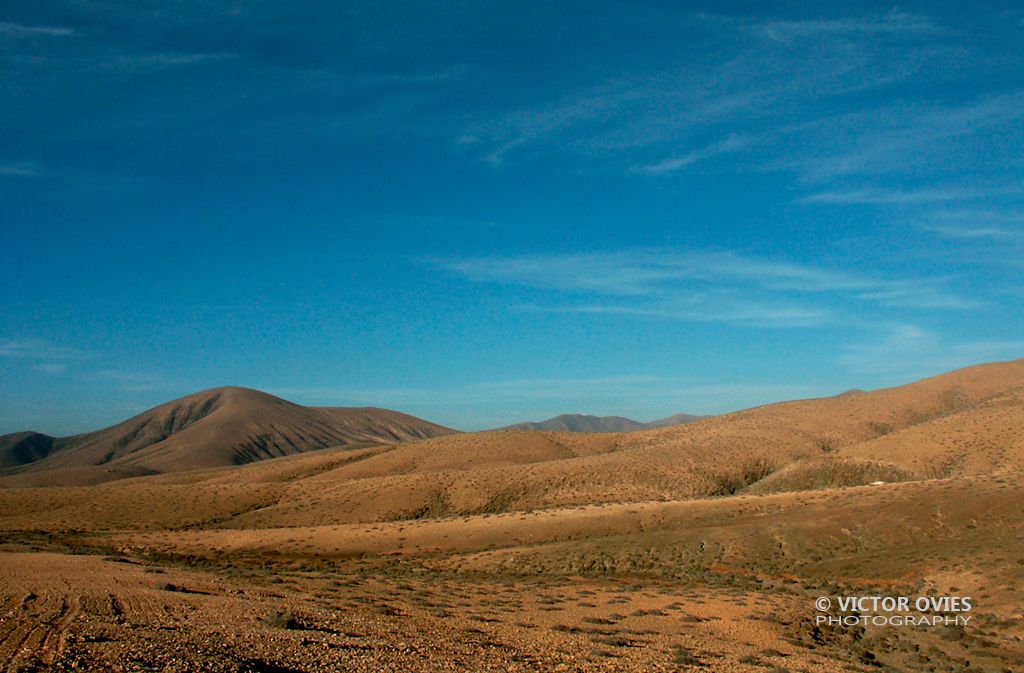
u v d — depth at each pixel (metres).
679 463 121.25
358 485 110.38
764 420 153.38
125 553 63.03
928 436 113.62
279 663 18.75
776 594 44.06
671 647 27.67
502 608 35.09
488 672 20.64
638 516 73.06
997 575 42.16
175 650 18.33
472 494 105.06
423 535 71.00
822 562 54.12
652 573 54.28
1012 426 108.81
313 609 29.36
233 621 24.36
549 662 23.03
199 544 69.50
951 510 58.59
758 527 61.75
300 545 68.75
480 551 65.75
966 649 32.09
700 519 70.31
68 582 31.16
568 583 47.47
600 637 28.27
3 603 24.39
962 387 164.00
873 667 27.83
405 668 19.88
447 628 27.91
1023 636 33.41
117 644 18.50
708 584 48.56
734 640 30.56
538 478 112.12
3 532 78.12
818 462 113.88
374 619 28.33
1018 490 60.09
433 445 162.88
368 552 66.56
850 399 166.50
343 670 18.95
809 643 31.45
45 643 18.22
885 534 56.81
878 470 105.38
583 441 174.00
